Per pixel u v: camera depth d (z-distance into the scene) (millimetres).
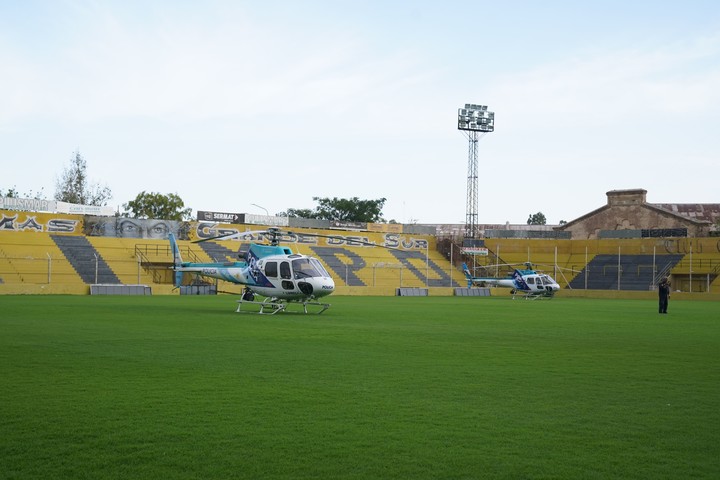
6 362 16469
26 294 63625
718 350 21141
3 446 9125
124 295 66250
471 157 109250
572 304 61062
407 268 98562
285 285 37281
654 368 16938
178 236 87938
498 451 9164
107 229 83500
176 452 8945
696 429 10445
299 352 19297
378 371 15820
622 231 106500
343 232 101750
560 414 11391
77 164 122688
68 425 10227
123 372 15164
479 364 17266
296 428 10219
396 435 9891
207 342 21547
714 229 111062
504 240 106875
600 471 8375
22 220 78562
